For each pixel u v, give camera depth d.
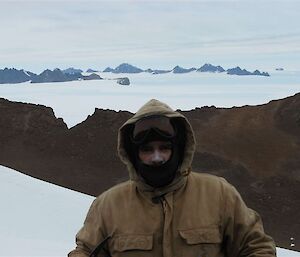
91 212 3.32
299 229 30.53
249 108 55.25
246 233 3.08
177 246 2.94
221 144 47.09
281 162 43.00
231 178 40.62
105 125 51.22
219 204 3.05
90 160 45.91
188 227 2.96
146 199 3.06
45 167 44.84
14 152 47.88
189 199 3.04
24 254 15.29
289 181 39.12
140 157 3.01
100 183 41.94
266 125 51.56
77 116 165.12
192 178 3.16
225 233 3.08
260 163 42.97
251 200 36.12
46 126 52.31
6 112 54.00
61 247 17.12
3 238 18.45
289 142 47.12
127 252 2.99
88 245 3.21
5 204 24.80
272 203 35.34
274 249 3.10
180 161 3.06
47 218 23.56
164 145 2.98
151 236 2.97
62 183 41.94
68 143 48.69
